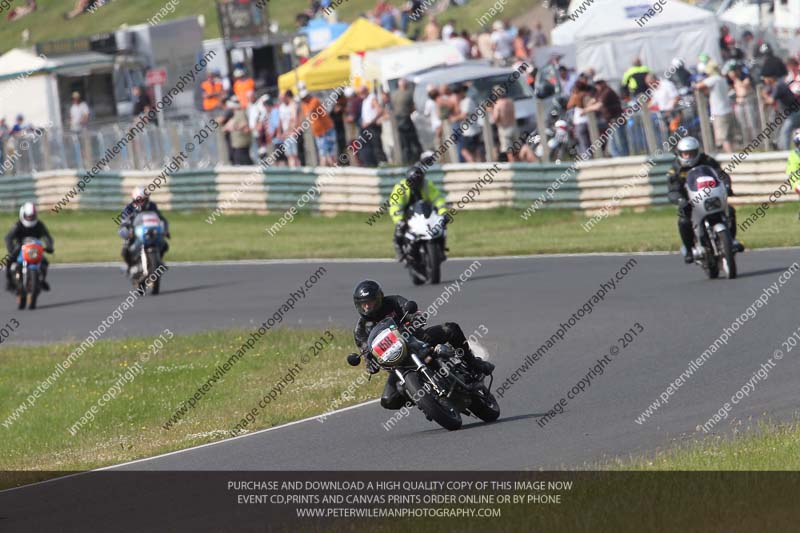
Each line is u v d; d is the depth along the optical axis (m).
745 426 32.56
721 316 48.78
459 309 58.97
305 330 58.34
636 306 53.66
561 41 109.38
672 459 29.03
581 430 34.53
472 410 37.47
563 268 68.00
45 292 83.81
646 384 39.72
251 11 130.88
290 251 89.19
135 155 118.00
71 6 190.62
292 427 42.00
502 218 93.25
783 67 85.12
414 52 109.62
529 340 49.97
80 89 135.88
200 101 135.88
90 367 56.78
